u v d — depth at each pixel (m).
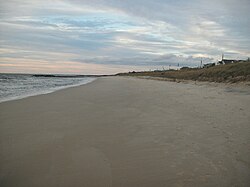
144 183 3.79
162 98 13.12
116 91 18.61
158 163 4.46
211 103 10.45
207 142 5.43
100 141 5.81
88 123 7.62
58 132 6.62
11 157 4.87
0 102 12.39
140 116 8.45
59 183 3.84
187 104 10.52
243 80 22.06
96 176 4.05
